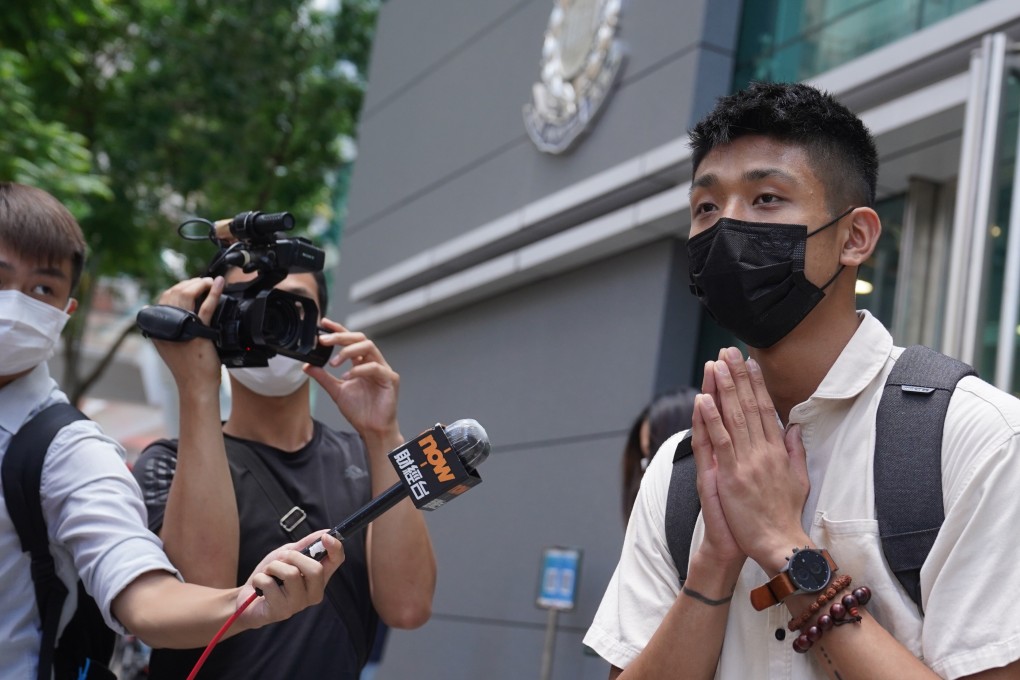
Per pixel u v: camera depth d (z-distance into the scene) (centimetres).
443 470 182
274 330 258
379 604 274
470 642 656
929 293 492
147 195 1222
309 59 1262
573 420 617
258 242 256
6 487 219
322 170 1324
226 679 253
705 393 169
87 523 218
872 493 160
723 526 165
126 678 658
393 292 830
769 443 165
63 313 229
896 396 164
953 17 444
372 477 276
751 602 160
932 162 484
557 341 649
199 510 246
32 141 865
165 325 247
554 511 612
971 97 401
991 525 150
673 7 601
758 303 168
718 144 175
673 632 167
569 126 653
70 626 231
